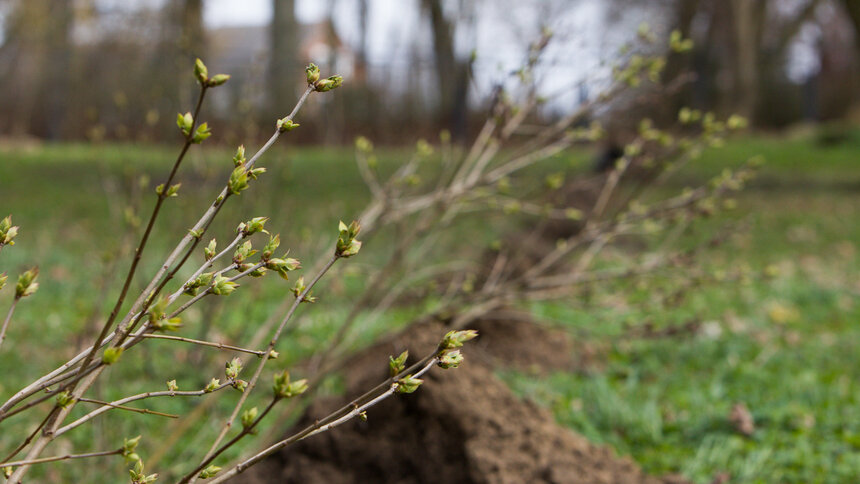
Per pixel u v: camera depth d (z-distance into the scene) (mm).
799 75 36969
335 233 7562
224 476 1464
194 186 4855
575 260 6609
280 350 4934
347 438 3049
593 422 4043
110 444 3533
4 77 24328
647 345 5270
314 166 15758
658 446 3809
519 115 3570
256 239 4859
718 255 8750
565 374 4684
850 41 36969
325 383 4211
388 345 4133
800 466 3551
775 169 17656
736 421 3922
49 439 1382
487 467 2877
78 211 11000
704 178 15062
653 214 3615
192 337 5020
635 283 3852
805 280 7621
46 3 22422
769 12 39000
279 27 19406
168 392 1438
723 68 31844
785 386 4559
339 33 25391
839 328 6051
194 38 5000
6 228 1398
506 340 4730
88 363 1317
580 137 3660
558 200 4043
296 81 18125
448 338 1426
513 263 3914
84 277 6832
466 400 3023
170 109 8289
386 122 22625
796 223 11258
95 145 5082
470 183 3617
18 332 5285
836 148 21516
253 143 4785
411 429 3004
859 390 4531
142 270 5336
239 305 5805
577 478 2934
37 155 17203
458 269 4836
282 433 3377
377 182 4156
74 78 21750
